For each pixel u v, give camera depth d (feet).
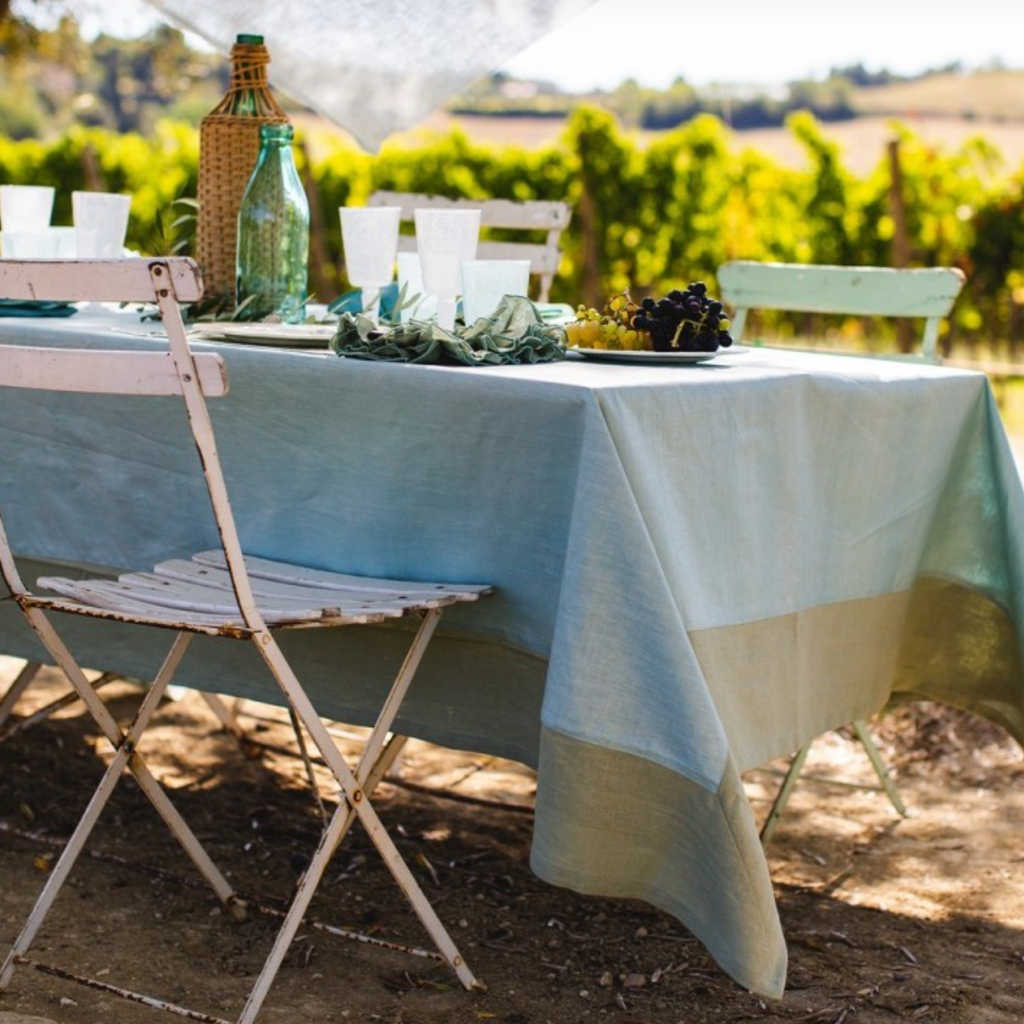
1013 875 9.35
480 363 7.32
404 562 7.30
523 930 8.28
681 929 8.34
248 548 7.79
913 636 8.86
